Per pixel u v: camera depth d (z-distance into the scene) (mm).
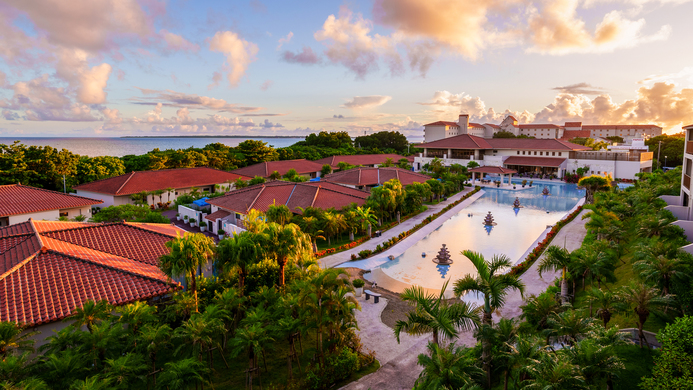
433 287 27562
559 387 10812
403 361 18125
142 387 15625
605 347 12000
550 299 18109
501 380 15227
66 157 60344
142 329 15305
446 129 140375
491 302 15672
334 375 16375
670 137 102688
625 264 25531
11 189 40656
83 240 24125
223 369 17609
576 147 92938
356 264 31859
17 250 21188
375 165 98688
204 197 52875
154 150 83000
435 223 46875
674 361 11516
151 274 21078
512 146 98062
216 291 20281
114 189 51812
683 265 17016
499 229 45031
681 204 35000
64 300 17578
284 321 15898
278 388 16047
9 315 16047
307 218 34781
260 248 19688
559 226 40938
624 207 33781
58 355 13805
